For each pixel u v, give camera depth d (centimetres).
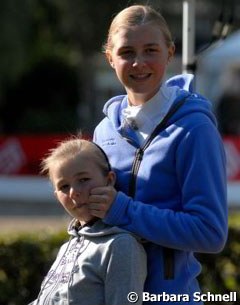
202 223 419
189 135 428
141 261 426
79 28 3734
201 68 2425
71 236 454
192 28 667
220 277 838
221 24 738
